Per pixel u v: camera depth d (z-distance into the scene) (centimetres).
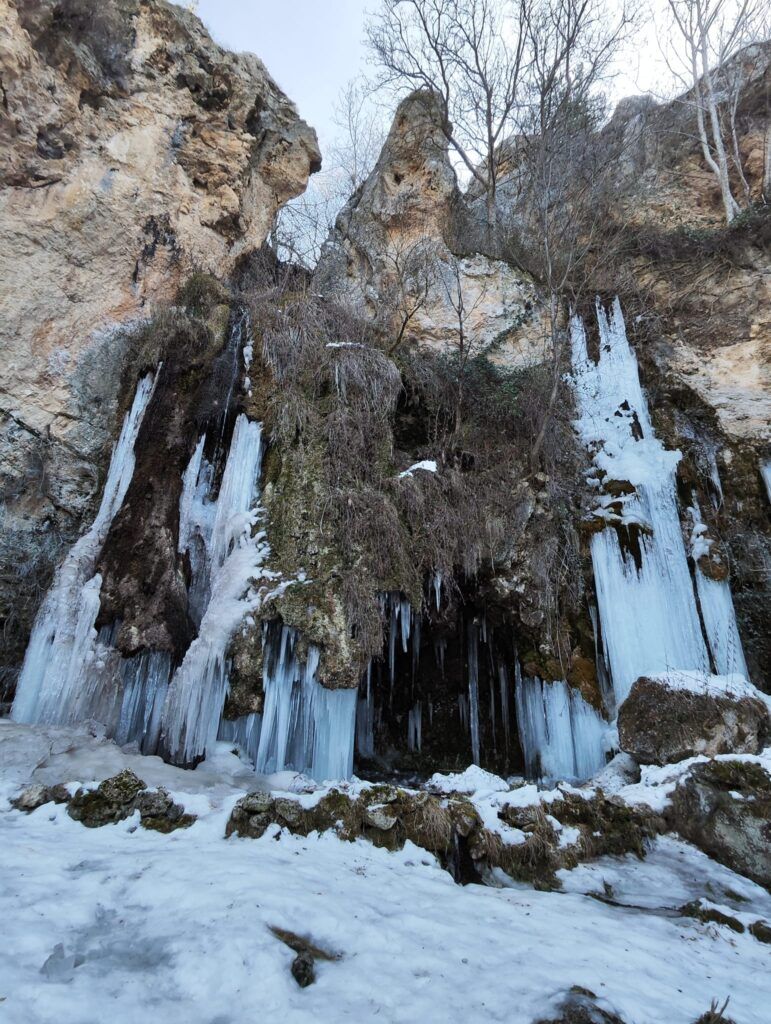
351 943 283
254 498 806
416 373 1041
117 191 985
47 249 905
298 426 828
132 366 939
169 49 1070
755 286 1150
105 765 533
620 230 1270
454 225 1334
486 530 894
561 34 1276
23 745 557
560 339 1173
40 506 860
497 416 1061
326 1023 221
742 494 1024
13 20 858
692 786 518
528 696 880
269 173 1291
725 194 1322
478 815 463
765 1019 258
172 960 252
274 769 641
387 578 746
